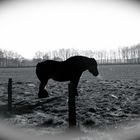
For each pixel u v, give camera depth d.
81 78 31.02
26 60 153.12
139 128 6.53
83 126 6.92
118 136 5.96
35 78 32.75
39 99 12.05
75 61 11.88
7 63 142.38
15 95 13.87
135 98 11.87
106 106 10.02
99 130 6.60
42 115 8.74
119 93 13.62
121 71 48.41
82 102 10.85
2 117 8.52
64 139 5.93
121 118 8.01
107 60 153.00
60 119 7.95
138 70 50.50
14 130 6.79
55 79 12.22
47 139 5.98
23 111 9.59
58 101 11.44
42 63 12.21
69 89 6.58
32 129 6.91
